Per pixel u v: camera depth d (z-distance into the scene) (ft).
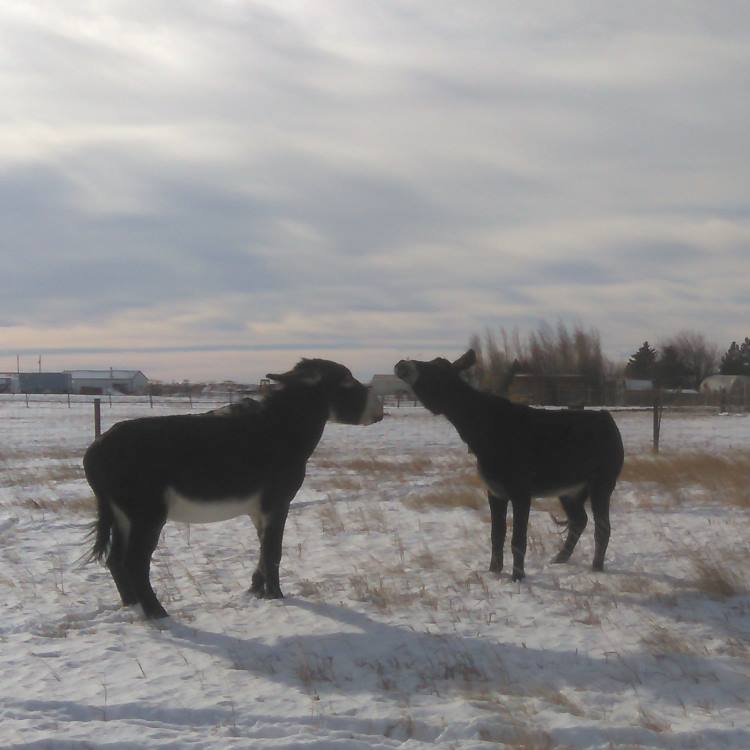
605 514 28.40
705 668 18.30
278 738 14.62
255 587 25.40
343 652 19.83
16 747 14.05
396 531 36.04
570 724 15.12
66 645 20.53
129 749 14.08
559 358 209.97
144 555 22.98
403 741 14.71
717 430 105.29
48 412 144.36
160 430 23.34
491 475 26.99
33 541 35.01
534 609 23.17
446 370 26.84
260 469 24.27
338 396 26.09
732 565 27.53
